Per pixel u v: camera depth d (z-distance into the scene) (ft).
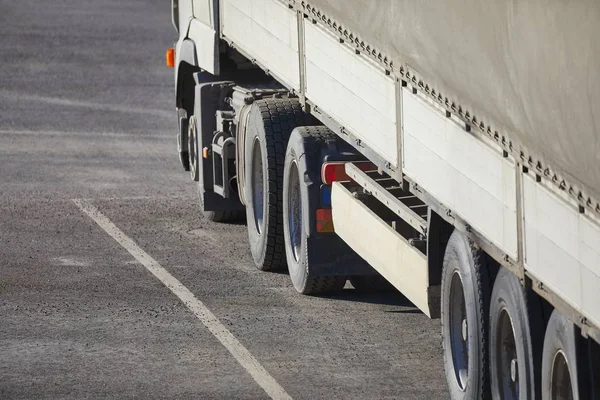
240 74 98.94
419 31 57.88
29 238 95.86
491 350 54.85
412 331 73.26
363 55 66.85
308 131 79.25
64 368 66.59
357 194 72.79
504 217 50.31
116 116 155.63
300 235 81.35
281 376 65.31
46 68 188.85
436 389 63.16
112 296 80.33
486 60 50.24
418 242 63.87
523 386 51.31
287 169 81.15
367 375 65.41
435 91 56.54
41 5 251.19
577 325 45.68
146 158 130.72
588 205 42.73
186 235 97.96
